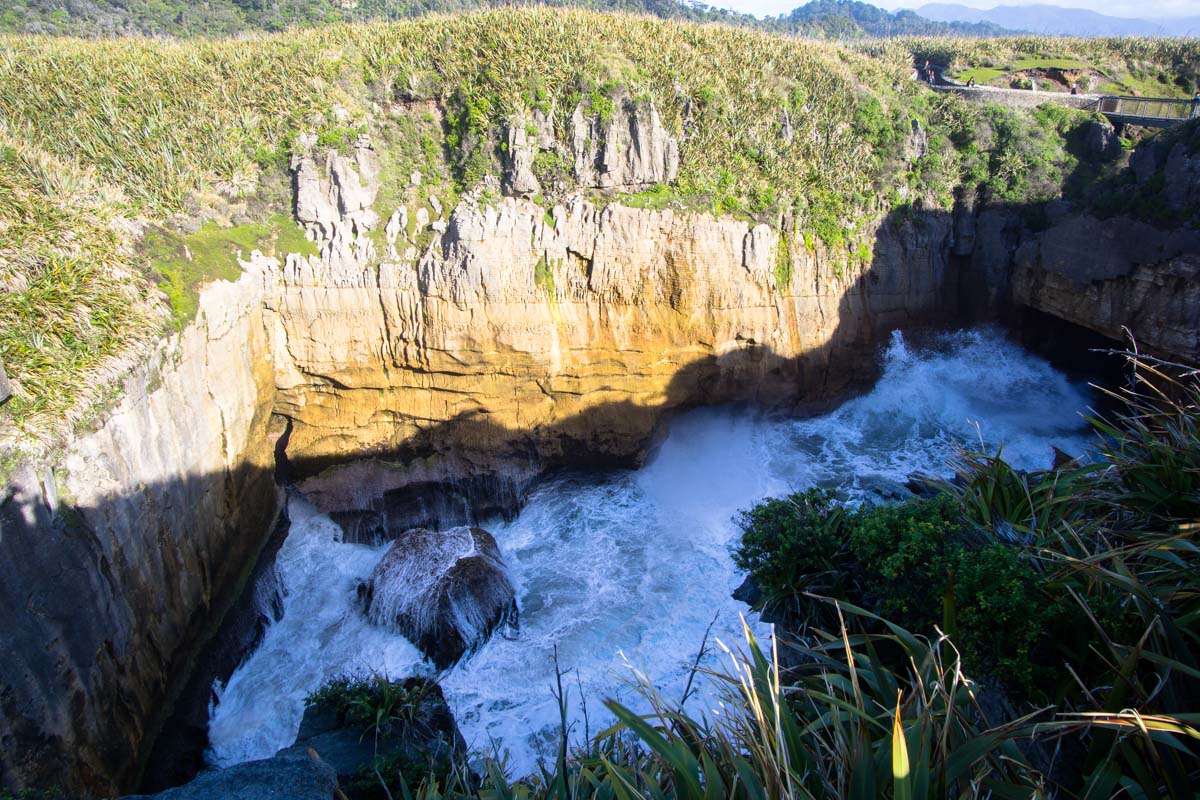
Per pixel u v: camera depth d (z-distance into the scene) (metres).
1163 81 30.36
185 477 13.53
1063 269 21.69
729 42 24.42
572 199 19.19
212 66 20.70
